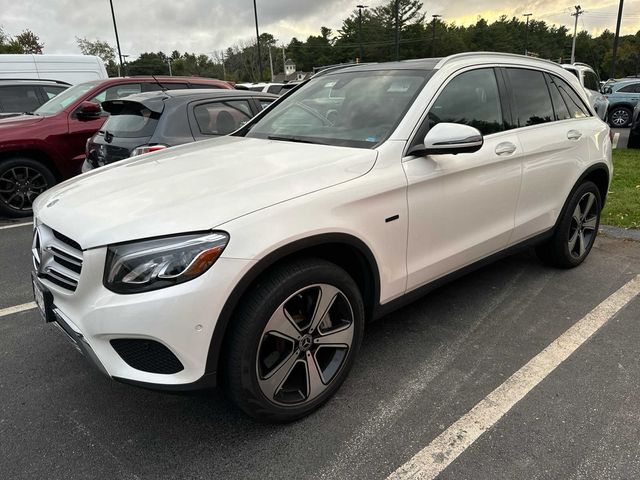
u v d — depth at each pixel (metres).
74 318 2.12
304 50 83.88
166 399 2.67
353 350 2.57
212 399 2.66
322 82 3.65
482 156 3.06
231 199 2.13
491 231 3.27
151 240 1.96
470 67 3.21
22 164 6.45
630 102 17.38
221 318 2.00
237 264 1.99
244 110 5.60
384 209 2.53
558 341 3.13
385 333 3.28
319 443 2.31
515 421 2.42
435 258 2.91
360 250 2.45
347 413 2.51
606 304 3.61
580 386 2.68
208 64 85.06
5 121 6.67
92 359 2.08
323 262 2.32
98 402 2.66
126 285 1.95
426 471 2.14
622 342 3.10
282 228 2.11
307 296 2.35
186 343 1.97
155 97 5.12
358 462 2.20
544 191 3.66
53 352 3.15
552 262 4.18
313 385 2.43
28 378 2.88
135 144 4.83
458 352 3.04
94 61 11.76
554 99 3.88
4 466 2.21
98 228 2.05
